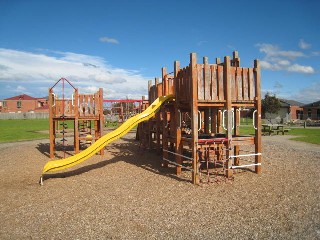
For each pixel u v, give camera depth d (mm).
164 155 11891
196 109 9211
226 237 5402
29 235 5609
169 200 7551
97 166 12211
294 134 27188
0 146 18844
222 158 11609
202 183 9156
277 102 57594
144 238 5406
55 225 6059
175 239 5355
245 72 10055
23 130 32062
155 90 14367
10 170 11625
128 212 6730
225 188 8586
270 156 14141
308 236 5383
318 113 58062
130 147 18281
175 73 10484
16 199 7844
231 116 9664
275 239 5289
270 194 7934
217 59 12000
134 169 11539
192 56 9172
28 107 86375
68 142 20719
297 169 11109
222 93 9664
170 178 9953
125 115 30906
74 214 6660
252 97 10180
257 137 10250
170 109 12867
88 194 8227
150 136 16312
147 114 11367
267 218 6262
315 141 20656
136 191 8430
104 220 6277
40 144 19688
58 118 14672
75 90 14586
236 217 6344
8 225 6098
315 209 6758
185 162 12914
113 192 8375
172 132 13164
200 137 11516
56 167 9969
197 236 5465
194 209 6867
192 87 9164
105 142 10898
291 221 6082
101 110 15148
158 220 6238
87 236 5523
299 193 8000
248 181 9344
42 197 8008
